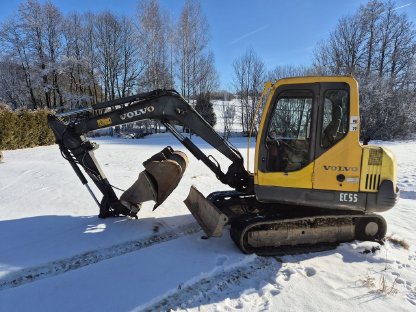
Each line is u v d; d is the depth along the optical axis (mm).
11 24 33188
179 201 6598
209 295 3463
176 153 5152
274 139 4445
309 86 4254
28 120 16094
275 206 4816
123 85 38156
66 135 5207
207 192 7633
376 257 4340
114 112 5043
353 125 4172
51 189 7172
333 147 4238
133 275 3740
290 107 4383
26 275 3812
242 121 33625
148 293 3410
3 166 9492
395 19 35219
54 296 3350
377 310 3268
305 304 3340
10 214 5691
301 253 4477
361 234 4840
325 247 4633
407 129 27484
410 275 3947
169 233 5023
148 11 32031
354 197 4262
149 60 32375
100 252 4383
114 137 28031
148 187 4934
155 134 31281
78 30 36938
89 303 3250
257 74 33969
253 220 4402
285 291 3557
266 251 4426
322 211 4656
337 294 3523
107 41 37031
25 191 7027
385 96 27719
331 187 4285
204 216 4930
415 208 6887
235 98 42625
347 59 35438
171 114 4949
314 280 3799
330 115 4258
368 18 35156
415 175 10602
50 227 5125
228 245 4613
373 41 35719
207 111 33312
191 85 33094
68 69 35875
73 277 3686
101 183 5426
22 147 15805
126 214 5484
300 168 4344
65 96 35781
